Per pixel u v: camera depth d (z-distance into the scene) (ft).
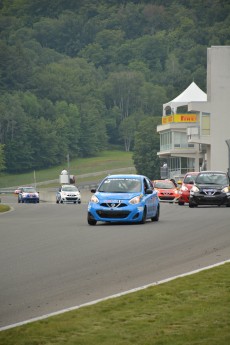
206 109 428.56
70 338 47.93
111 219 130.41
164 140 518.37
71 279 71.05
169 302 57.47
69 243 100.32
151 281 68.80
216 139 428.97
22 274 74.43
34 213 178.50
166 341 46.62
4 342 47.26
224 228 116.47
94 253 89.15
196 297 58.90
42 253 90.22
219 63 428.15
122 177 136.77
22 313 56.95
